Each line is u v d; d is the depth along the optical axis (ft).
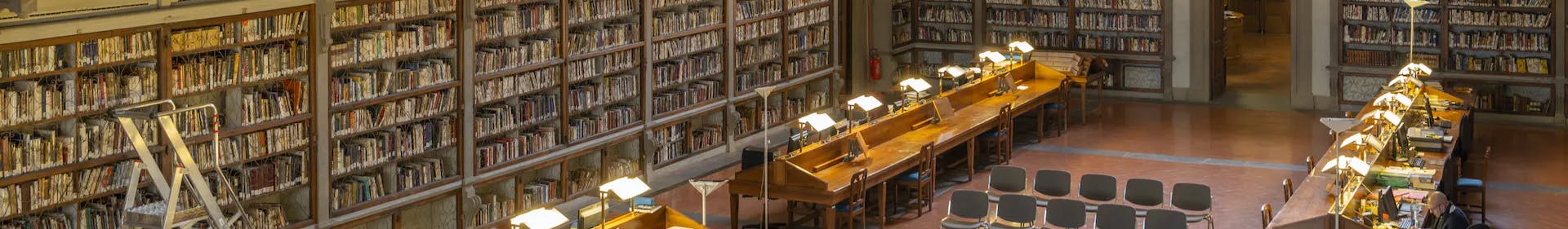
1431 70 77.20
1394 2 85.87
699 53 73.15
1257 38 123.03
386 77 53.21
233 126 48.03
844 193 55.77
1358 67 87.25
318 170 50.96
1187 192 54.85
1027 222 52.75
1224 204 63.00
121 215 45.60
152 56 44.45
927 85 70.08
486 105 59.67
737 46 74.59
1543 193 64.95
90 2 41.52
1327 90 88.53
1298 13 88.38
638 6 66.64
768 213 61.05
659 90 70.33
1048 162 72.74
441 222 57.72
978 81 78.28
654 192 65.98
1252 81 99.71
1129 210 50.72
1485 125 83.61
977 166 71.72
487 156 58.59
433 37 55.06
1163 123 83.71
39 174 42.50
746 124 76.84
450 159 57.36
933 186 62.08
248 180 48.60
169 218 38.37
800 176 55.31
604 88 65.26
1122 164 72.13
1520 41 83.76
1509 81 84.02
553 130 62.34
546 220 46.44
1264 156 73.56
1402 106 67.92
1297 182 67.46
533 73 60.64
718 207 62.75
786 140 77.46
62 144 43.21
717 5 72.95
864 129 63.87
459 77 56.44
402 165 55.98
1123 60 93.20
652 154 67.97
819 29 82.43
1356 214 51.13
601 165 65.72
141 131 44.60
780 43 78.64
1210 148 76.18
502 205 60.23
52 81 43.01
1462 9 84.64
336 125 51.72
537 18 60.08
